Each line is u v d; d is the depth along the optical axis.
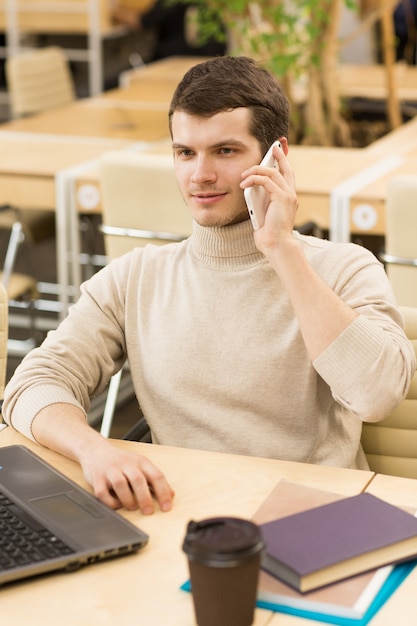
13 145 4.67
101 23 8.62
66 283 4.27
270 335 1.99
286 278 1.84
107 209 3.78
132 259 2.17
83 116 5.40
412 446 2.21
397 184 3.26
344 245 2.04
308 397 1.98
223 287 2.03
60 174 4.11
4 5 8.84
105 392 4.25
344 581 1.39
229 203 1.95
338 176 3.98
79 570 1.48
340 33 7.36
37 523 1.55
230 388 2.01
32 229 4.76
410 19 7.07
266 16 4.96
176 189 3.62
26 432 1.93
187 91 1.92
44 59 6.09
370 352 1.80
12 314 5.23
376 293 1.95
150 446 1.92
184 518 1.63
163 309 2.08
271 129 1.97
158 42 7.91
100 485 1.68
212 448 2.03
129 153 3.76
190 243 2.11
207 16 5.20
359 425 2.09
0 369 2.52
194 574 1.28
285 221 1.85
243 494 1.71
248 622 1.31
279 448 2.00
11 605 1.39
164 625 1.34
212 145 1.91
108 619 1.36
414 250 3.32
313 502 1.61
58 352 2.07
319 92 5.26
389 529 1.46
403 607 1.37
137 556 1.51
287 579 1.38
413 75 6.47
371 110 5.96
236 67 1.96
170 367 2.05
